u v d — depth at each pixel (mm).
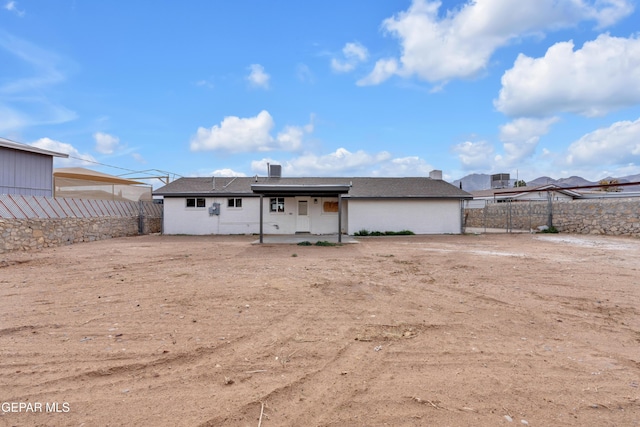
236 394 2863
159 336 4129
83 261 10078
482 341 4035
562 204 20469
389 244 15320
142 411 2602
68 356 3564
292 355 3641
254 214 21344
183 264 9562
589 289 6531
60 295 6059
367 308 5344
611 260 9984
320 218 21578
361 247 14156
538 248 13219
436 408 2656
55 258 10672
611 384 3029
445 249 13266
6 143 14812
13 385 2980
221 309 5238
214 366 3369
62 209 15023
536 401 2756
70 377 3129
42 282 7141
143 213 22016
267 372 3258
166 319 4754
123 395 2834
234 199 21312
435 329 4438
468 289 6578
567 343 3973
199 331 4309
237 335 4180
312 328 4453
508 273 8148
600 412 2604
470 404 2711
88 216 16781
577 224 19641
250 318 4820
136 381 3064
